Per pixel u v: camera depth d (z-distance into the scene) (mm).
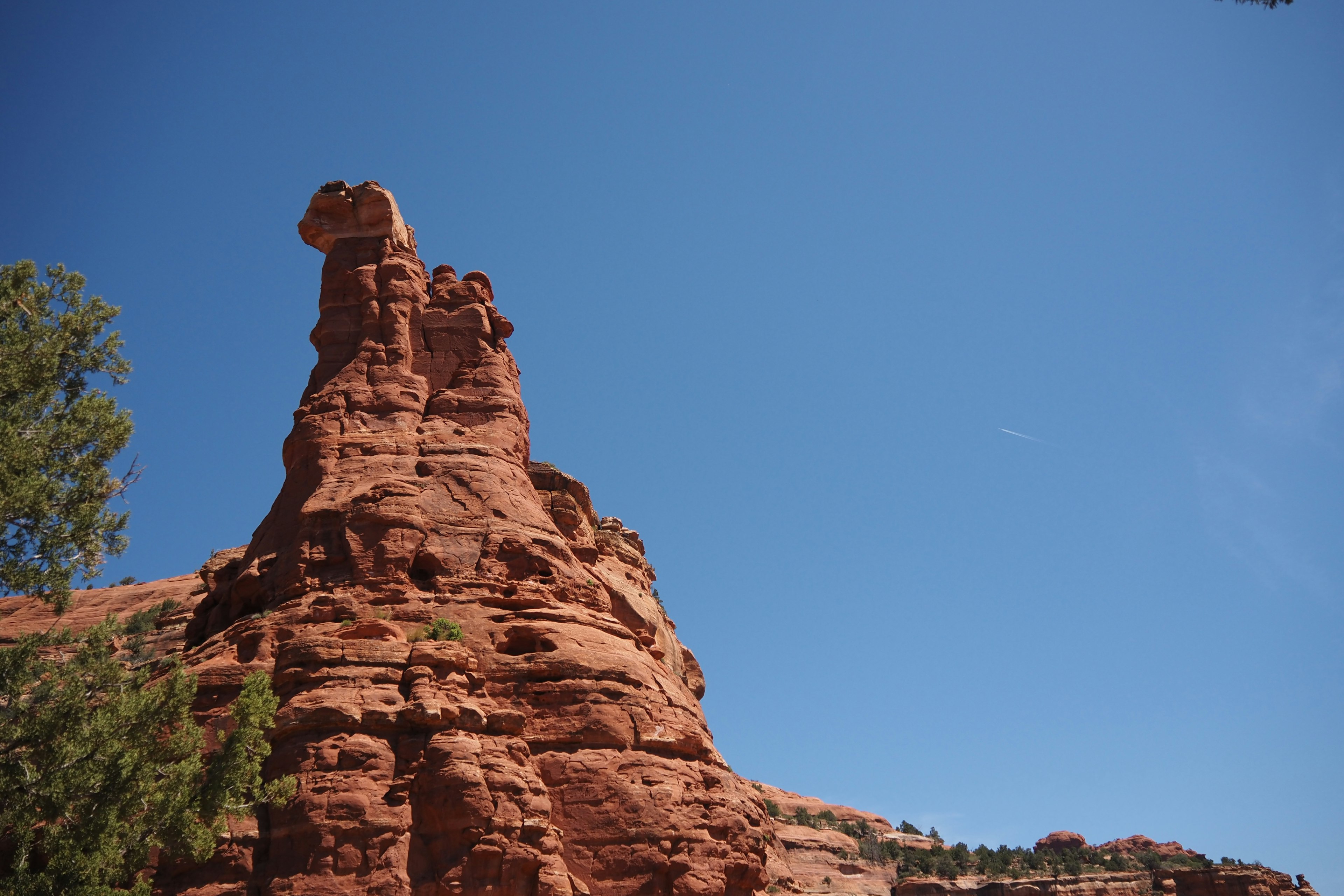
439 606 43188
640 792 38594
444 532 46344
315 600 43188
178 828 33438
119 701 34344
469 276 58094
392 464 48875
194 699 39688
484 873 34812
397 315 54625
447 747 36719
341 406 51500
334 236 57562
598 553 66125
